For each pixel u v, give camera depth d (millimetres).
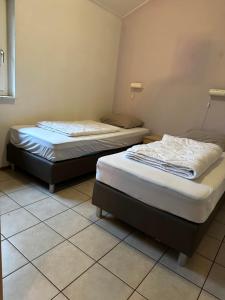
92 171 2814
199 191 1491
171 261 1612
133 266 1528
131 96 3998
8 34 2564
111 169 1823
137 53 3779
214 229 2088
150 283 1407
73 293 1281
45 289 1285
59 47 3051
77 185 2641
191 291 1382
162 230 1599
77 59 3355
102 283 1367
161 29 3445
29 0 2553
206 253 1739
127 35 3846
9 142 2781
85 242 1705
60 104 3324
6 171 2789
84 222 1947
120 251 1655
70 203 2223
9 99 2660
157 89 3660
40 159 2361
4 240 1624
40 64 2885
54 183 2334
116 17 3729
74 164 2496
